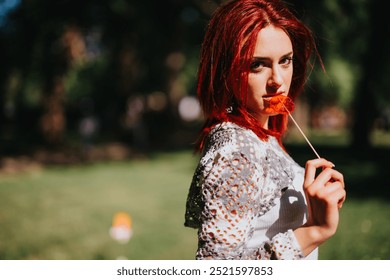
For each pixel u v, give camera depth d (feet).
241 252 3.96
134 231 24.04
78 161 58.59
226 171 3.99
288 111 4.31
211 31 4.56
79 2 58.34
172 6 67.51
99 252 19.98
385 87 68.44
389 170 44.34
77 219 27.20
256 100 4.32
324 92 88.28
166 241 21.89
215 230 3.92
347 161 52.54
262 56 4.22
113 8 60.95
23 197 34.81
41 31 58.54
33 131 104.37
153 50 79.46
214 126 4.47
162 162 58.80
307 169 4.24
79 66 69.05
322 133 124.98
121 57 76.07
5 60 60.75
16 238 22.79
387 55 62.64
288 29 4.56
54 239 22.57
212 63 4.41
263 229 4.28
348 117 140.97
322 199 3.99
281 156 4.51
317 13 48.88
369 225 23.03
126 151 68.90
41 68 63.16
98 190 37.96
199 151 4.78
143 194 35.91
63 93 68.13
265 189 4.22
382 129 126.82
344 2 53.67
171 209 29.96
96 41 68.44
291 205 4.33
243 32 4.18
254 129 4.30
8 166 51.62
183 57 88.89
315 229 4.04
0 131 107.86
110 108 88.94
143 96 89.04
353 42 63.72
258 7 4.30
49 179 44.50
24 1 55.93
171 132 84.58
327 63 65.21
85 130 65.21
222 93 4.40
